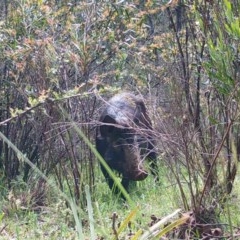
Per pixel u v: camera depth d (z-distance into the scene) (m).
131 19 8.62
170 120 6.66
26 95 8.59
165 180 9.01
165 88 7.23
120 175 9.18
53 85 8.16
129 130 8.73
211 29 6.59
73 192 8.07
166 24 9.20
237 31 5.29
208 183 6.55
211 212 6.44
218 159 6.75
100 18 8.48
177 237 6.15
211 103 6.79
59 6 8.75
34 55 8.04
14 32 8.50
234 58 5.79
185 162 6.75
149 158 9.17
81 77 8.09
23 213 7.88
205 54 7.10
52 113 8.05
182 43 7.59
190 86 7.04
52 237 6.73
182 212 6.49
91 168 8.27
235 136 6.60
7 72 9.29
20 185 9.09
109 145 9.00
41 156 8.73
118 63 8.68
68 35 8.38
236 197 6.98
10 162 9.43
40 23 8.49
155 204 8.22
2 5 9.95
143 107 9.05
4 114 9.52
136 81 8.96
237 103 5.81
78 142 8.19
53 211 7.70
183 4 7.28
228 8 5.35
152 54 8.73
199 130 6.73
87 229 6.89
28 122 9.33
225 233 6.26
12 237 6.89
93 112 8.48
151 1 8.20
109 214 7.75
